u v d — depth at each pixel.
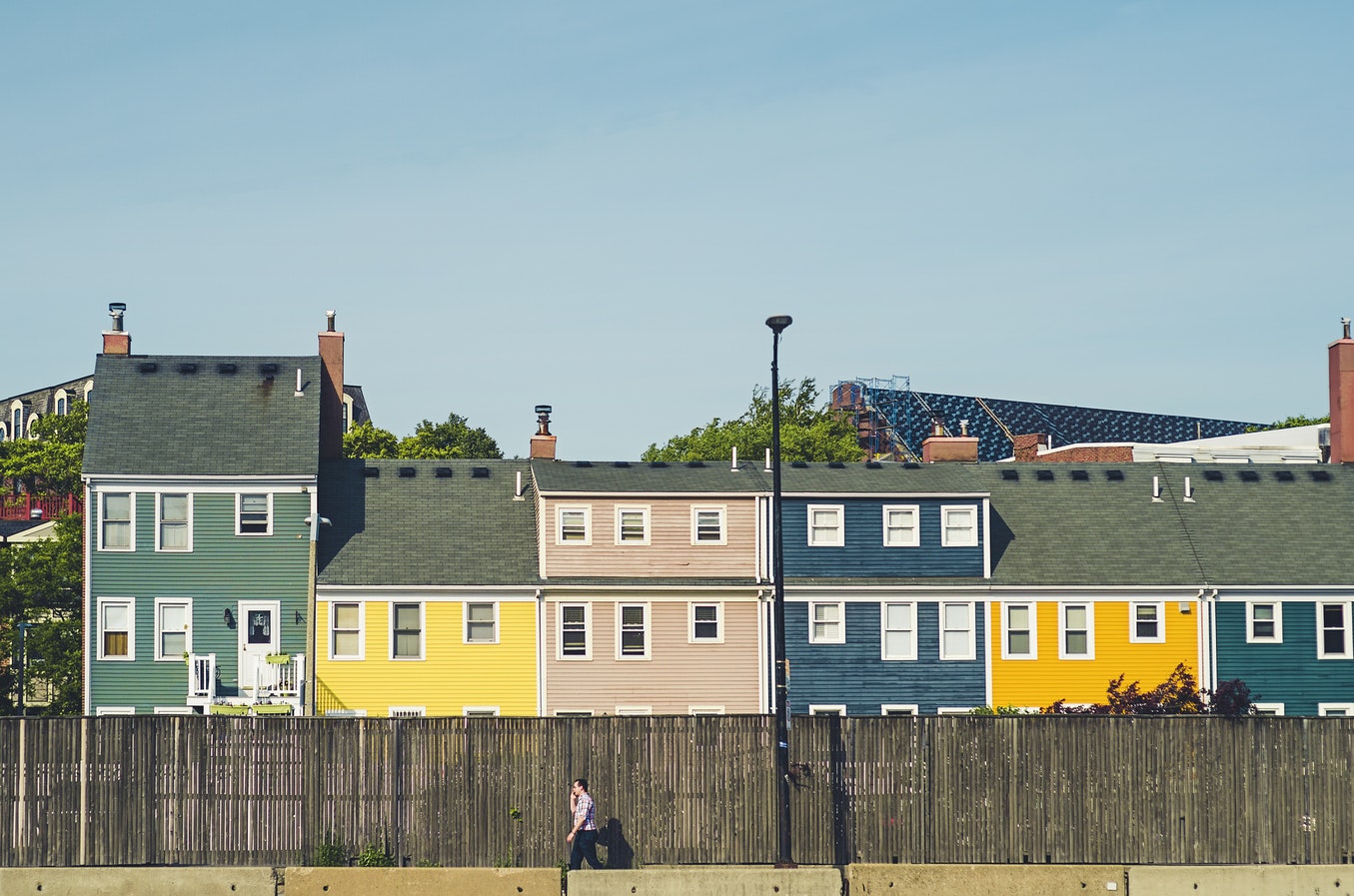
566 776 35.44
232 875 33.38
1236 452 73.19
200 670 51.25
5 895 32.97
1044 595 54.81
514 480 58.38
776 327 36.44
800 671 53.56
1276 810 36.34
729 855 35.62
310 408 56.12
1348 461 62.66
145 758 34.94
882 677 53.88
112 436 54.12
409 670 52.38
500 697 52.62
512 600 52.97
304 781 35.12
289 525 53.47
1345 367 63.28
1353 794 36.41
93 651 52.31
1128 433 120.94
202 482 53.12
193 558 52.97
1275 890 34.09
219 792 35.00
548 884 33.28
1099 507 59.09
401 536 54.69
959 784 36.03
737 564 54.16
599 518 53.81
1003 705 54.09
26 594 64.06
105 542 52.75
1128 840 36.12
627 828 35.50
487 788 35.31
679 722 35.75
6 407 130.12
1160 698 43.06
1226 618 55.41
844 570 54.56
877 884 33.72
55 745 34.81
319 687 52.00
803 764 35.84
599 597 53.19
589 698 52.78
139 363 57.72
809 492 54.66
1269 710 55.00
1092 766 36.22
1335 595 55.78
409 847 35.12
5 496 97.62
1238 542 57.47
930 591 54.34
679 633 53.34
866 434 101.25
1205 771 36.34
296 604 53.09
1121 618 55.06
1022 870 33.97
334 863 34.66
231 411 55.88
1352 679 55.53
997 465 61.28
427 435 90.88
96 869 33.34
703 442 90.25
